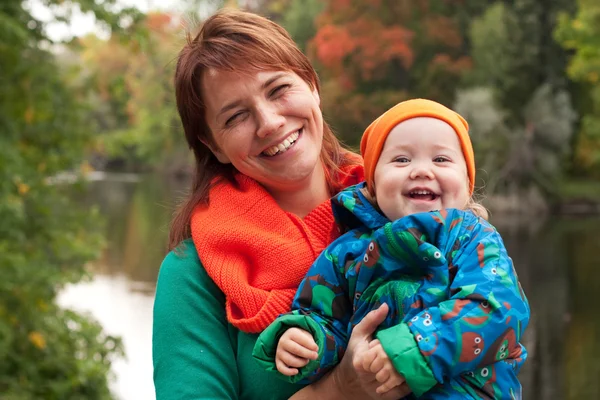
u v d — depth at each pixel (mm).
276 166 2033
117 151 9039
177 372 1915
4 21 6742
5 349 6758
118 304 15305
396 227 1835
